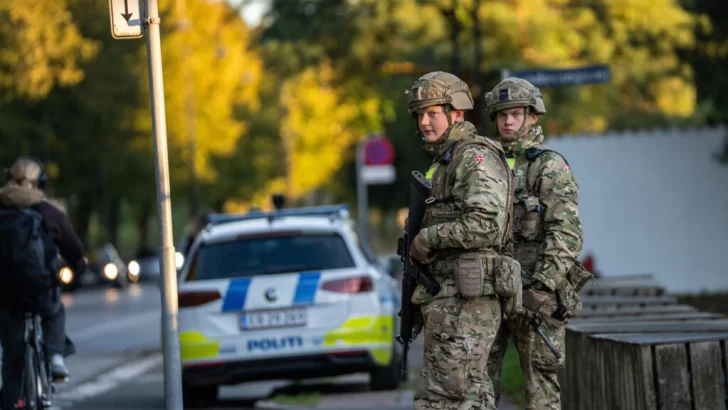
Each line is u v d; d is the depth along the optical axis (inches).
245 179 6904.5
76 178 5462.6
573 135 2271.2
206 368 1197.1
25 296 917.8
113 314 3211.1
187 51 5659.5
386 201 4877.0
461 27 2180.1
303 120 2765.7
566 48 2249.0
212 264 1223.5
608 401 769.6
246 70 5856.3
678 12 2244.1
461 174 636.7
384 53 2293.3
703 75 2167.8
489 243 634.2
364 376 1533.0
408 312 659.4
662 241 2249.0
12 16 3100.4
